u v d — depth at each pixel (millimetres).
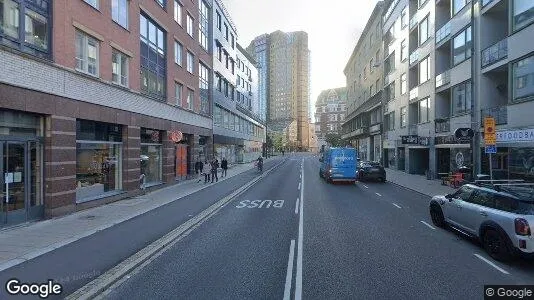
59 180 13891
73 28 14844
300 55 153875
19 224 12227
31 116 12984
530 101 17047
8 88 11570
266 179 31625
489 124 15180
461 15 24594
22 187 12523
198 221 13227
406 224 12625
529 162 17375
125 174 19578
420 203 17734
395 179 30641
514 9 18391
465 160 24844
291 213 14828
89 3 16031
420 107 33812
